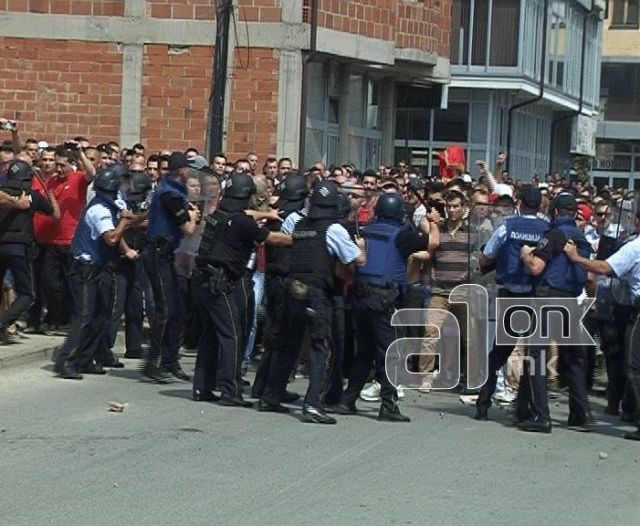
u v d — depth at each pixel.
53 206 19.77
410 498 11.60
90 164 20.41
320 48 30.17
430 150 48.53
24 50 30.39
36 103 30.45
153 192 18.72
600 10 63.50
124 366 19.03
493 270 16.30
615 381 17.12
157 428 14.50
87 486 11.61
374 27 32.22
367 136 35.62
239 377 16.31
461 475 12.72
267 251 16.98
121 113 30.20
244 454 13.24
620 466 13.66
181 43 29.92
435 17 34.97
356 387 16.12
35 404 15.72
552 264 15.62
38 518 10.47
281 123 29.72
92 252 17.66
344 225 15.64
